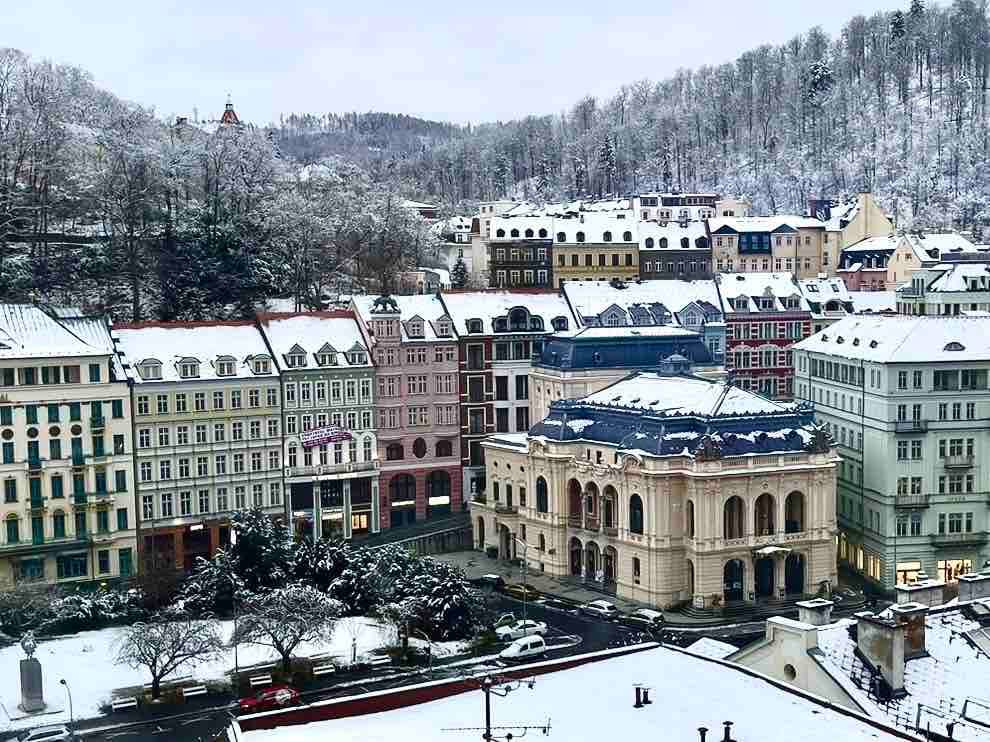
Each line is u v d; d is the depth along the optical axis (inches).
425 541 7155.5
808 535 6136.8
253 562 5743.1
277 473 6904.5
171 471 6525.6
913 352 6279.5
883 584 6309.1
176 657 4822.8
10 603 5442.9
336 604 5295.3
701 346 7746.1
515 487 6978.4
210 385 6638.8
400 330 7386.8
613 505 6348.4
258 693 4643.2
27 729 4320.9
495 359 7716.5
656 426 6087.6
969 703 2583.7
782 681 2726.4
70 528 6141.7
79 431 6136.8
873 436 6402.6
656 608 5989.2
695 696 2556.6
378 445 7313.0
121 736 4284.0
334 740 2341.3
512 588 6358.3
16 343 5999.0
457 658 5162.4
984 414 6338.6
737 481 5954.7
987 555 6368.1
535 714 2470.5
